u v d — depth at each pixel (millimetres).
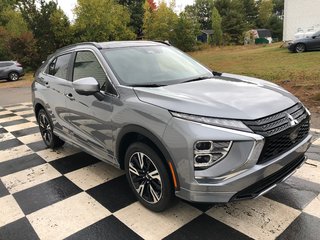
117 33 34312
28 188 3943
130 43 4180
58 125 4695
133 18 47906
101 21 32500
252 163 2545
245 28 58875
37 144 5668
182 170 2658
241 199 2631
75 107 4020
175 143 2652
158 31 37188
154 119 2822
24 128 6895
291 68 12773
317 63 13602
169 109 2762
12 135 6379
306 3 30797
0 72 20688
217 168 2555
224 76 3920
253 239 2729
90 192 3725
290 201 3248
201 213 3133
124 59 3754
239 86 3311
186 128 2600
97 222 3125
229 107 2707
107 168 4383
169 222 3029
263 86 3381
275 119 2717
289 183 3607
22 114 8531
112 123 3332
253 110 2705
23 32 28391
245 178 2537
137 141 3131
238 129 2545
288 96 3201
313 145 4664
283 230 2816
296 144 2959
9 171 4527
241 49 31297
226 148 2521
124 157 3434
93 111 3635
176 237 2818
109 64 3594
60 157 4926
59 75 4586
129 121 3062
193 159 2584
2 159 5016
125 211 3273
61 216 3277
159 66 3838
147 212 3221
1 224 3217
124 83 3383
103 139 3590
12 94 13789
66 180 4090
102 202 3484
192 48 37281
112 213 3258
